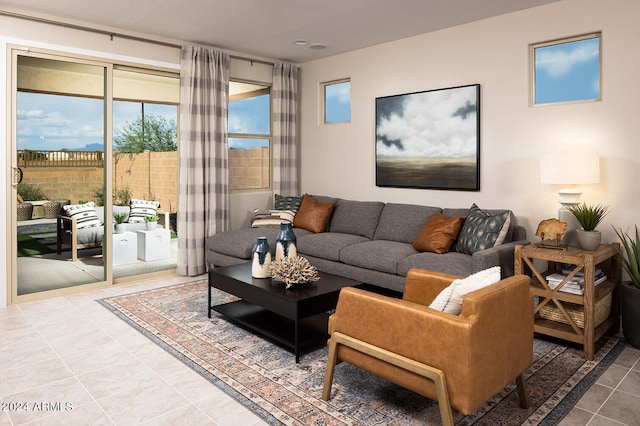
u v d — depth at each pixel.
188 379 2.75
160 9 4.20
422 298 2.81
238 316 3.65
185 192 5.25
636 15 3.58
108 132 4.80
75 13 4.30
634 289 3.22
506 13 4.31
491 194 4.53
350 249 4.50
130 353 3.13
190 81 5.21
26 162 4.32
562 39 4.03
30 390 2.61
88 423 2.27
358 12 4.29
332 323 2.50
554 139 4.07
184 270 5.31
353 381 2.73
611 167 3.75
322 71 6.11
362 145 5.68
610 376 2.81
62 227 4.65
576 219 3.49
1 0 3.93
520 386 2.40
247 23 4.61
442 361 2.01
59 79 4.48
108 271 4.86
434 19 4.49
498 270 2.38
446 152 4.83
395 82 5.27
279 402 2.48
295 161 6.36
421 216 4.71
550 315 3.48
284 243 3.57
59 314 3.95
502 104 4.40
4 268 4.17
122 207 6.31
